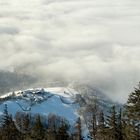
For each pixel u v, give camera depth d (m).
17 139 77.75
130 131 45.84
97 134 57.38
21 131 83.44
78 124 71.25
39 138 78.94
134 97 44.22
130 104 44.34
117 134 53.50
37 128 79.56
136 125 45.59
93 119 57.88
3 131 77.44
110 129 53.84
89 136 59.53
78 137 71.38
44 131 80.94
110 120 54.03
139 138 45.50
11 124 77.81
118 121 53.91
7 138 76.94
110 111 54.44
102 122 57.12
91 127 58.06
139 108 43.88
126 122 48.62
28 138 78.94
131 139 45.97
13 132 77.62
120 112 54.09
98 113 57.62
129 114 44.56
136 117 44.22
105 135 54.72
